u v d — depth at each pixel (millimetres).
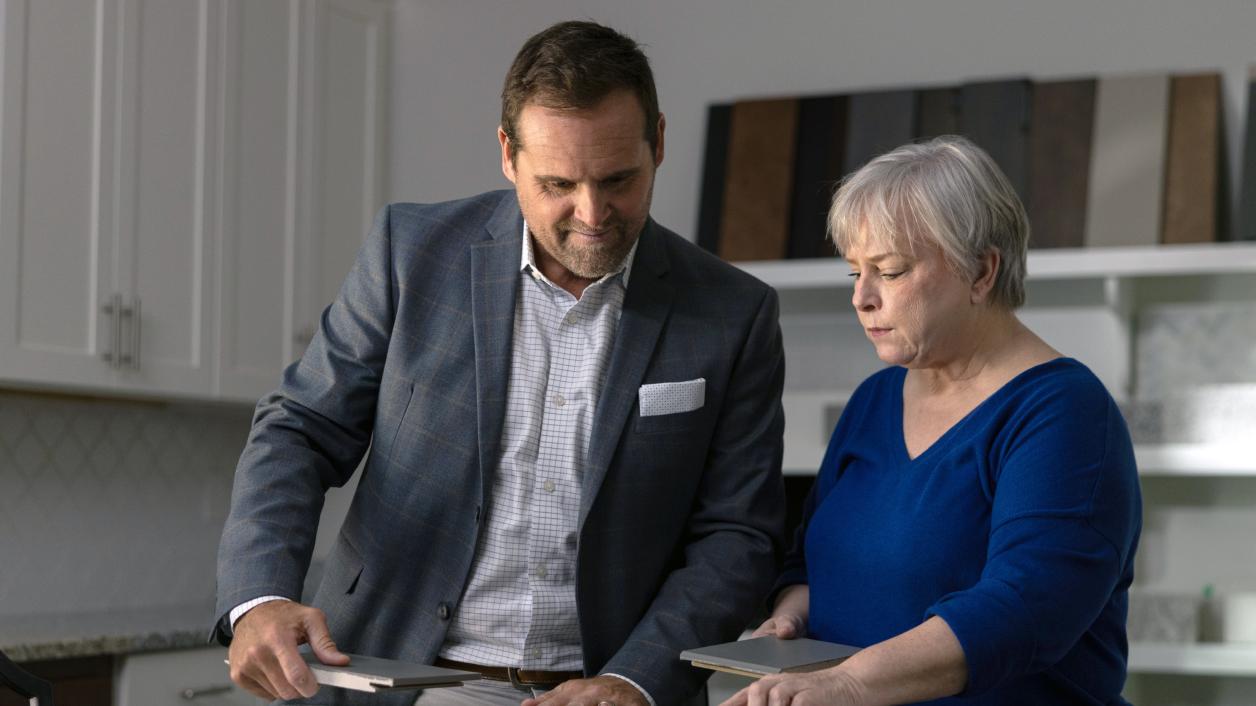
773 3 4227
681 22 4324
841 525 1741
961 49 4020
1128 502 1569
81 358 3416
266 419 1958
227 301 3840
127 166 3549
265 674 1623
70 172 3398
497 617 1883
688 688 1807
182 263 3711
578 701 1680
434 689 1884
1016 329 1691
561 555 1890
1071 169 3719
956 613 1443
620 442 1897
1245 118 3639
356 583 1938
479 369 1893
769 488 1986
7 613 3723
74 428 3934
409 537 1902
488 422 1878
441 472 1889
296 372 2006
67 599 3889
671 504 1938
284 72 4062
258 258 3951
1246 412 3350
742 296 2023
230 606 1707
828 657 1543
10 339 3240
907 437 1725
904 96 3938
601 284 1939
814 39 4176
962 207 1591
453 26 4629
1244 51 3754
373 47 4438
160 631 3354
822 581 1748
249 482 1863
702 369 1951
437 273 1970
